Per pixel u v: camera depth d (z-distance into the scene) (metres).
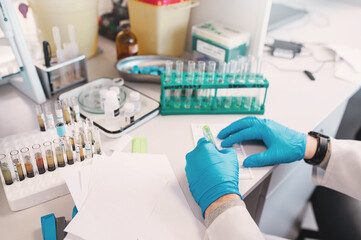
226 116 1.13
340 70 1.48
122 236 0.70
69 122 1.05
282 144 0.93
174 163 0.91
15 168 0.81
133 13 1.40
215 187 0.77
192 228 0.73
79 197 0.77
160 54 1.45
